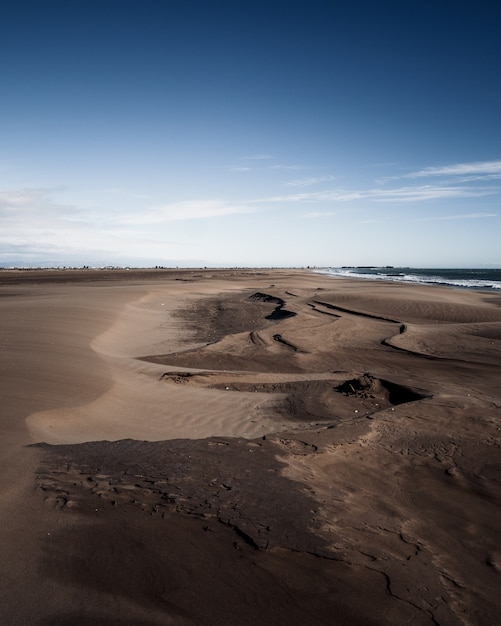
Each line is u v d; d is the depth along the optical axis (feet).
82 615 9.02
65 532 11.79
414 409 26.53
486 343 51.83
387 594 10.35
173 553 11.21
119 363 36.68
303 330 57.77
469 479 17.84
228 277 220.23
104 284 140.46
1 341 36.47
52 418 21.77
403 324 62.95
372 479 17.47
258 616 9.34
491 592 10.84
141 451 18.66
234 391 32.81
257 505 14.07
